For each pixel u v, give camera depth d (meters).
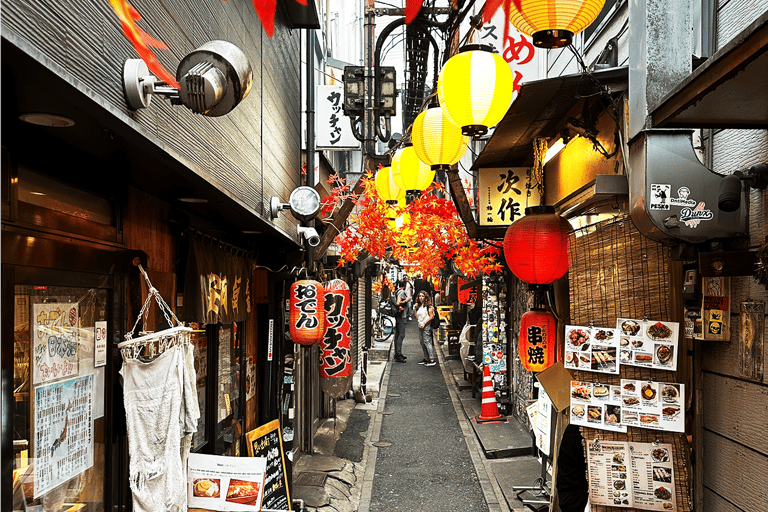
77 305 3.51
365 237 10.55
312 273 8.45
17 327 2.92
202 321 5.47
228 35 5.01
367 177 8.73
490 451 10.90
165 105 3.38
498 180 8.77
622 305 5.23
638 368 5.08
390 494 9.33
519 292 13.16
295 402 10.24
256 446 6.54
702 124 3.49
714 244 4.15
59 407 3.29
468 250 10.84
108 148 2.99
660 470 4.90
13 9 1.86
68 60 2.24
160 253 4.78
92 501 3.65
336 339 9.80
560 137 7.11
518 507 8.16
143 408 3.85
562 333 7.31
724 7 4.51
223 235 6.59
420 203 10.30
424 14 5.80
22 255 2.90
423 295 25.31
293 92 9.63
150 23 3.12
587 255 5.62
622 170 5.25
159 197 4.66
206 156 4.27
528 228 6.16
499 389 13.67
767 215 3.78
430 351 25.09
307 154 10.06
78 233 3.48
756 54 2.31
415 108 12.93
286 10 8.30
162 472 3.80
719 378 4.46
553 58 9.71
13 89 2.04
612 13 7.14
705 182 3.98
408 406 16.47
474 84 4.36
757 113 3.27
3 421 2.72
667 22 4.01
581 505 5.97
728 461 4.30
